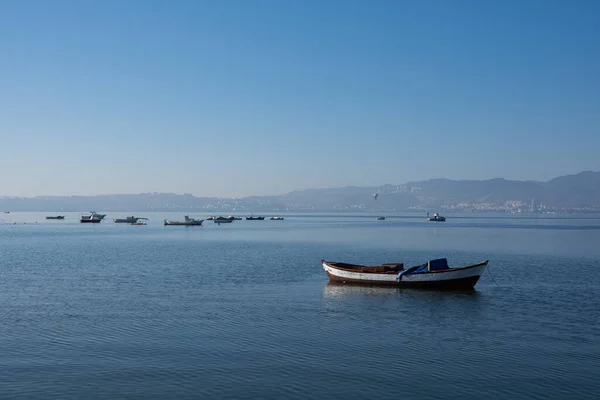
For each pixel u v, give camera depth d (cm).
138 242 13025
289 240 13975
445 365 2938
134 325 3812
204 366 2914
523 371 2848
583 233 17562
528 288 5509
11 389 2594
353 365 2936
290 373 2814
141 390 2589
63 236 15825
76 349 3212
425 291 5350
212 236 15938
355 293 5216
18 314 4178
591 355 3117
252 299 4862
